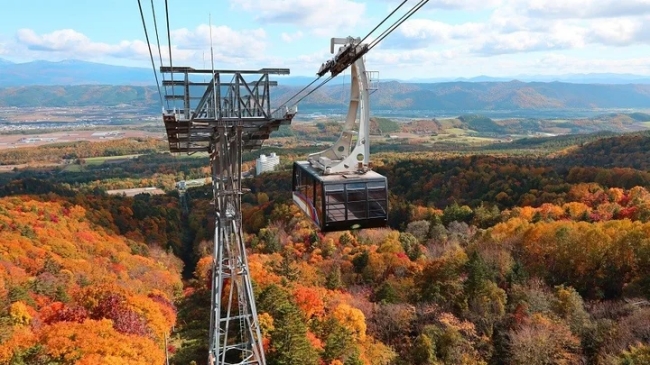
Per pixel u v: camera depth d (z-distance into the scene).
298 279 70.56
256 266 72.19
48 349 43.69
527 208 88.00
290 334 45.53
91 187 190.62
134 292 65.12
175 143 37.06
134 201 138.62
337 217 22.78
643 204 75.19
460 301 58.53
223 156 34.53
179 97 30.06
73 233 95.62
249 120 30.39
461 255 67.62
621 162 124.56
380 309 59.97
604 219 77.62
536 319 51.34
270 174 162.00
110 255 91.56
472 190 113.00
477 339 52.88
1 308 50.75
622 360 41.44
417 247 81.44
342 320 54.03
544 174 109.94
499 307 55.56
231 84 30.75
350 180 22.86
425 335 52.12
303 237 93.62
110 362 42.25
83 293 60.47
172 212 143.38
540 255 67.50
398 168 137.12
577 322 51.75
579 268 62.84
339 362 45.75
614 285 59.84
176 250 119.69
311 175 24.34
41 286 60.88
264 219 111.38
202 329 63.59
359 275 74.31
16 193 125.69
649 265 58.03
